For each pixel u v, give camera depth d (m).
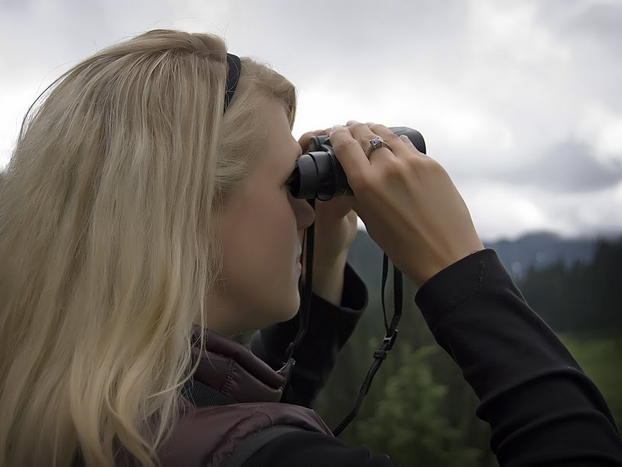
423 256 0.81
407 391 2.57
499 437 0.71
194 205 0.76
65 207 0.76
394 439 2.50
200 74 0.82
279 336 1.20
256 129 0.85
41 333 0.73
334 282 1.22
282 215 0.86
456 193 0.84
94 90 0.80
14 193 0.80
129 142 0.76
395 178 0.83
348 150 0.87
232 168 0.82
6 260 0.77
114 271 0.73
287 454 0.62
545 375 0.70
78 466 0.70
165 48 0.84
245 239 0.83
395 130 1.02
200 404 0.72
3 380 0.75
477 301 0.76
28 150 0.81
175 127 0.78
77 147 0.77
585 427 0.68
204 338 0.75
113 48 0.85
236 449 0.63
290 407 0.71
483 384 0.73
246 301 0.84
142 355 0.69
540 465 0.67
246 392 0.75
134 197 0.74
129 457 0.68
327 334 1.19
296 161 0.90
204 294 0.78
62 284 0.74
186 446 0.64
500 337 0.73
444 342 0.77
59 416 0.68
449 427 2.54
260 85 0.89
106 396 0.66
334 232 1.19
